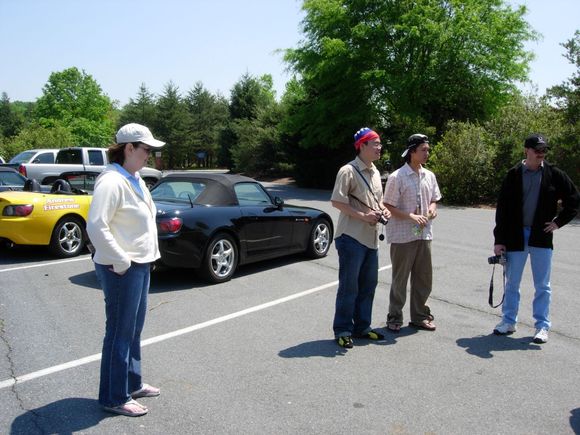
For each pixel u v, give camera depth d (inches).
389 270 296.8
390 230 188.5
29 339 182.7
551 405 136.6
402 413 131.3
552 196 180.9
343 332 177.8
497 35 848.9
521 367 161.0
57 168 645.3
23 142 1408.7
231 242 269.0
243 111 1891.0
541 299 184.2
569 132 634.2
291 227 306.5
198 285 259.3
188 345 177.8
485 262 319.0
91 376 153.1
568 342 183.0
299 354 169.9
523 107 727.1
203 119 2640.3
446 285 262.1
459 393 142.9
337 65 882.1
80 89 2743.6
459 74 874.1
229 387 145.5
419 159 182.4
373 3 873.5
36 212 307.7
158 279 271.0
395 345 179.0
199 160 2632.9
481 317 211.2
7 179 414.3
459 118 940.6
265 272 289.7
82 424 125.1
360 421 127.2
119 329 127.4
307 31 936.3
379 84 875.4
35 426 124.0
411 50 855.7
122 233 125.1
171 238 243.6
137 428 123.4
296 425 125.0
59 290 248.2
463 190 700.0
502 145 704.4
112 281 125.6
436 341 183.3
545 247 182.1
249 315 211.8
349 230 174.1
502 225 187.6
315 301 233.0
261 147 1501.0
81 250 339.6
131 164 128.4
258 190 298.0
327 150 1066.1
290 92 1396.4
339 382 149.1
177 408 133.3
